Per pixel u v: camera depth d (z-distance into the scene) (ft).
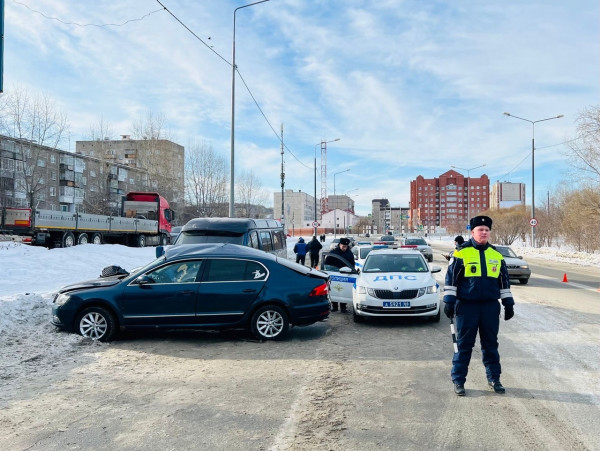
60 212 78.02
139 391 17.47
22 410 15.49
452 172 535.60
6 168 179.42
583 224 113.60
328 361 21.75
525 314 33.35
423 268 34.12
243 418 14.78
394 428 13.91
